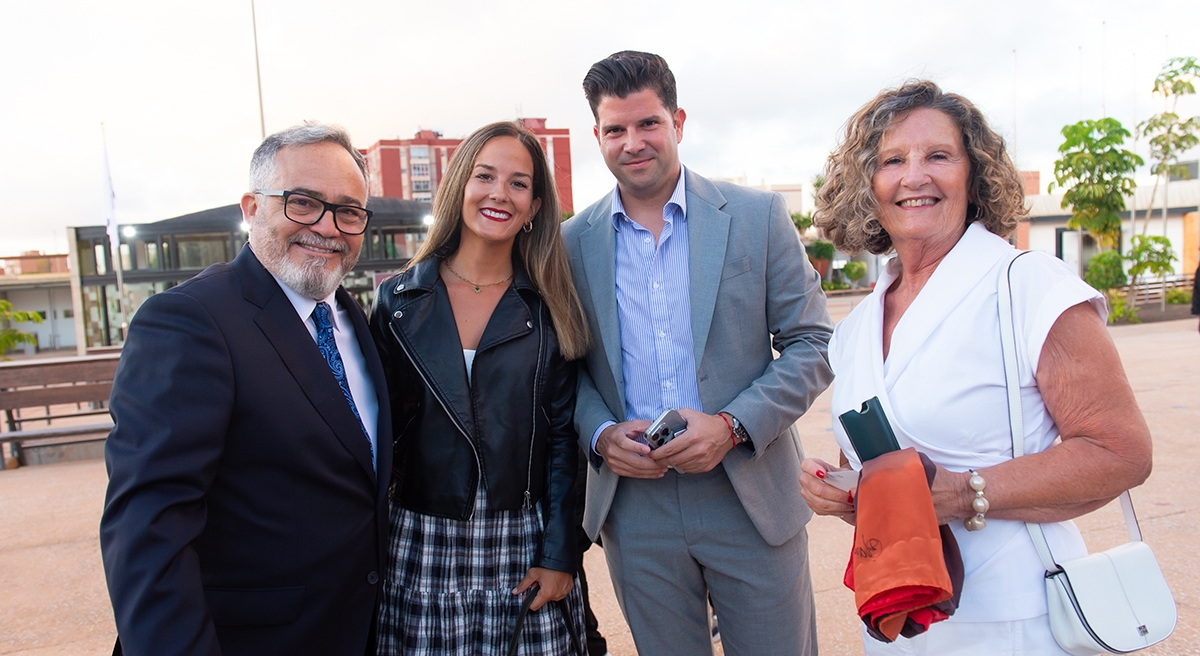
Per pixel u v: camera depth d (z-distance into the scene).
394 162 65.50
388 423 1.69
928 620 1.13
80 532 4.04
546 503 1.95
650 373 2.00
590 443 1.92
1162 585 1.16
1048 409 1.22
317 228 1.55
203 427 1.31
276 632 1.45
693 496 1.93
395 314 1.86
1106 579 1.14
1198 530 3.37
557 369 2.00
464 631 1.76
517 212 1.88
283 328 1.51
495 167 1.85
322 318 1.65
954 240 1.40
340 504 1.53
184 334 1.34
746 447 1.89
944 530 1.22
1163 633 1.13
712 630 2.67
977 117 1.37
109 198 17.23
